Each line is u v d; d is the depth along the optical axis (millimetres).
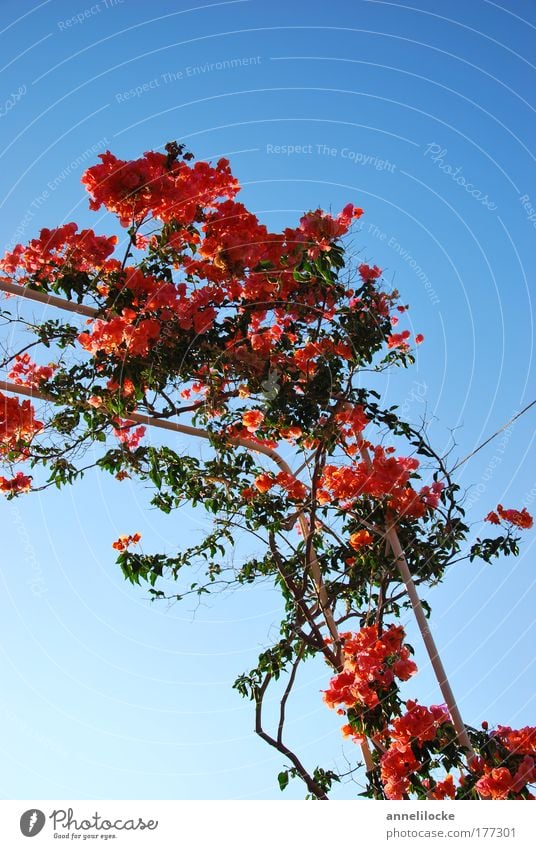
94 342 4125
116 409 4277
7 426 4477
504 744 4270
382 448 4914
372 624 4801
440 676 4285
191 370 4316
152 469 4609
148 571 4898
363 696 4180
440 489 4715
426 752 4141
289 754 4484
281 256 4422
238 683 4652
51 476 4648
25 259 4367
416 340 4918
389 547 4699
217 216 4410
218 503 4926
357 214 4434
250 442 4984
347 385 4527
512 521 4793
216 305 4387
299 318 4586
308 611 4668
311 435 4629
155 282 4289
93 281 4277
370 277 4559
